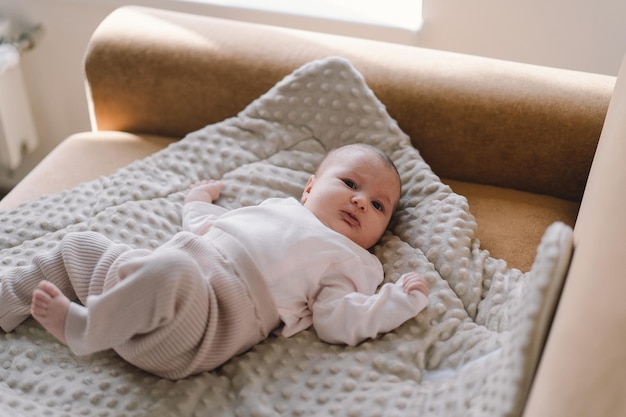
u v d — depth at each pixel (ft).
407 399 3.39
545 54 5.89
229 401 3.50
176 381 3.54
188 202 4.48
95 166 4.98
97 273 3.73
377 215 4.25
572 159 4.73
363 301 3.82
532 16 5.73
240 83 5.06
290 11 6.15
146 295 3.30
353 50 5.12
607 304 2.88
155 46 5.11
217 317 3.54
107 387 3.50
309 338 3.84
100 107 5.33
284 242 3.92
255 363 3.67
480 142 4.84
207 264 3.70
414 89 4.86
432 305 3.87
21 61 6.79
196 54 5.08
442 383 3.50
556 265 2.67
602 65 5.83
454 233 4.17
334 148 4.79
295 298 3.87
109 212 4.34
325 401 3.44
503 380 2.75
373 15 6.11
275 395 3.51
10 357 3.68
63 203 4.45
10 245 4.21
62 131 7.28
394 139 4.74
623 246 3.10
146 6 6.40
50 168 4.94
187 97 5.17
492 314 3.85
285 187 4.65
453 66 4.98
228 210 4.51
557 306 2.91
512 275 4.07
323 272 3.95
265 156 4.84
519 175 4.90
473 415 3.01
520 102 4.72
